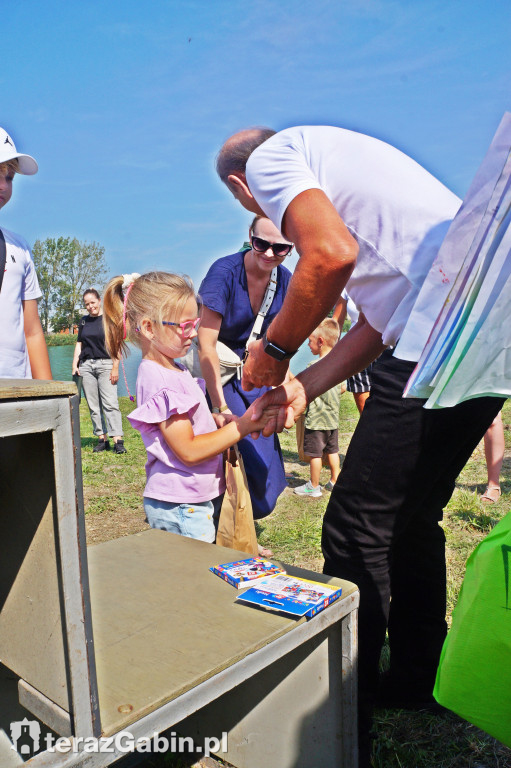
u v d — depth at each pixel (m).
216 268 2.74
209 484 2.20
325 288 1.42
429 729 1.86
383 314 1.64
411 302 1.55
